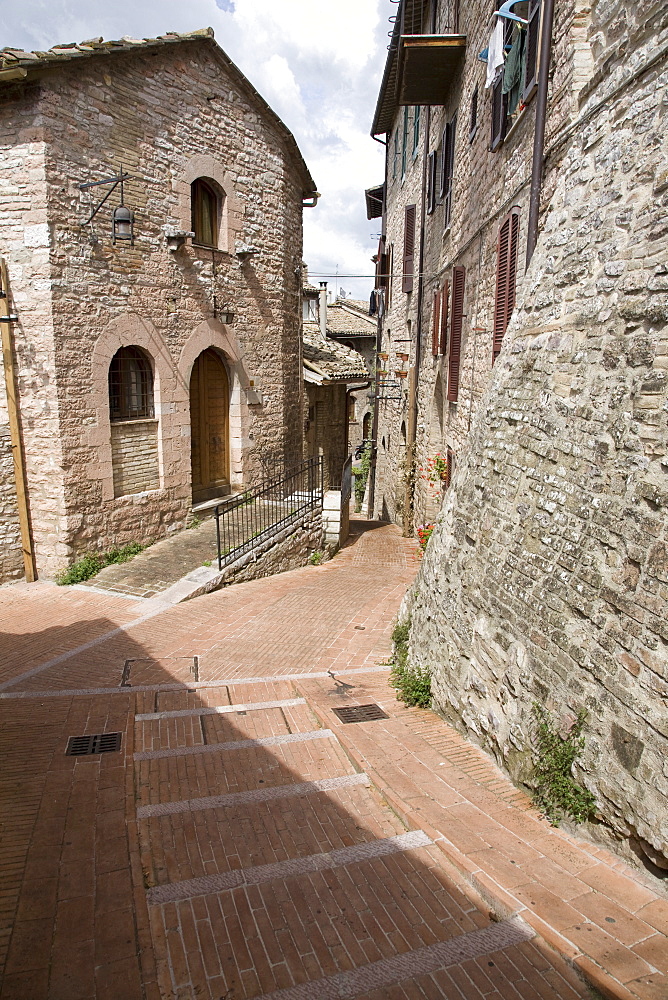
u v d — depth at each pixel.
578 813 3.49
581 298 4.29
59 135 8.84
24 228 8.88
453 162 10.94
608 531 3.53
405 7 14.47
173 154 10.80
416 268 16.25
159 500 11.16
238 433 13.12
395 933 2.84
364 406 31.58
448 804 3.92
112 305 9.91
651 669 3.02
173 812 3.97
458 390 10.23
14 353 9.20
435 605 5.95
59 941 2.80
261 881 3.24
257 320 13.23
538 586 4.10
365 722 5.39
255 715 5.62
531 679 4.05
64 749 4.86
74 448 9.50
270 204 13.26
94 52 8.88
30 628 7.96
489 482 5.16
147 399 11.04
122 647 7.39
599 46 4.40
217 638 7.76
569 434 4.12
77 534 9.70
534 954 2.63
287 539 11.60
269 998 2.49
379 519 22.45
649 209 3.65
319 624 8.35
